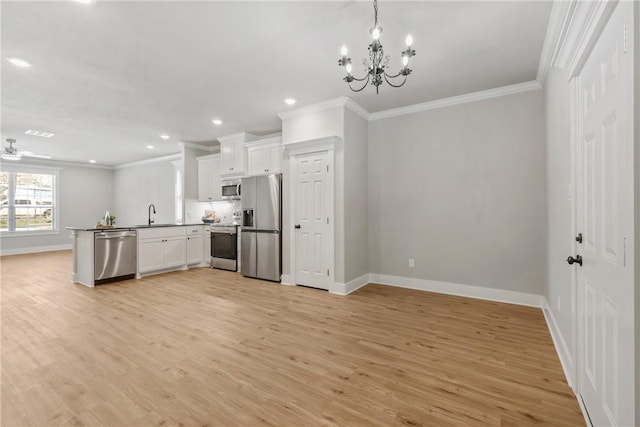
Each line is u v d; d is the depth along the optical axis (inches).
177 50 106.7
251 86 137.8
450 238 155.2
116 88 139.3
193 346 96.4
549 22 90.2
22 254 306.2
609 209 50.1
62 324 115.3
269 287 171.2
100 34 96.3
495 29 94.3
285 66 119.0
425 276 162.6
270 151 195.6
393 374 79.7
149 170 336.2
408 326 112.5
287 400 68.9
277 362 86.1
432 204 159.9
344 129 155.6
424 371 81.1
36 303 142.3
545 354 90.4
